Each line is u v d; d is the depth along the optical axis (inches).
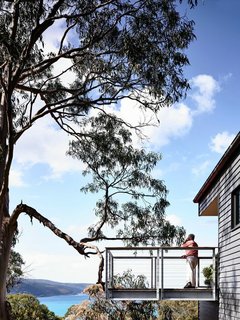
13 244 706.8
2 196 577.6
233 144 503.5
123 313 930.1
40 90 655.8
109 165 780.6
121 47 603.2
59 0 555.8
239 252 510.6
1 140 618.2
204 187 724.7
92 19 602.9
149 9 591.8
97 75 676.1
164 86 624.4
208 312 764.6
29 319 1140.5
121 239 771.4
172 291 605.6
